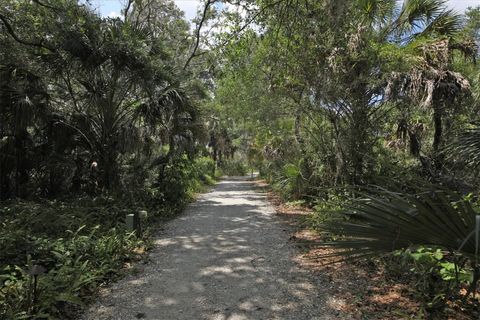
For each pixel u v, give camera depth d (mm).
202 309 3725
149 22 14539
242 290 4230
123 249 5473
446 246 1841
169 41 14992
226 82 13812
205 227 8039
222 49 8852
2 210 7043
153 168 11078
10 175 9219
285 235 7129
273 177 17656
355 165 8297
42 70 9398
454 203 1894
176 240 6766
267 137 18062
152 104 9484
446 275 3512
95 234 6047
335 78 7898
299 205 10953
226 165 40750
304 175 11102
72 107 10438
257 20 7703
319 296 4020
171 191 10562
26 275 3857
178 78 10312
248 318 3516
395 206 1961
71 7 8930
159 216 9086
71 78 9844
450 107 7348
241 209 10930
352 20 7707
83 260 4816
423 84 7090
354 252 1969
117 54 8656
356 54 7465
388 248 1910
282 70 8758
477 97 7367
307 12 6887
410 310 3553
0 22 9211
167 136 10664
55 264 4582
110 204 8414
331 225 2172
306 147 11109
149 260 5426
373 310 3613
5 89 8039
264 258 5520
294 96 9781
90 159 9930
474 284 2285
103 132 9789
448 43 7609
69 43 8414
